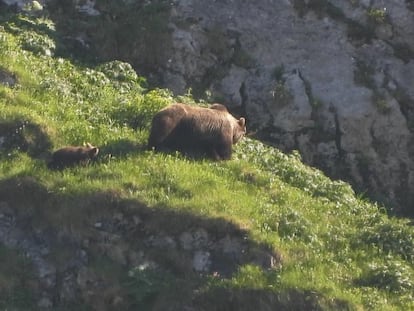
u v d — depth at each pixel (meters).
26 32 56.28
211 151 47.56
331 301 37.56
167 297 38.84
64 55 56.72
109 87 53.56
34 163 44.31
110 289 39.59
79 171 43.53
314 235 42.16
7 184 42.59
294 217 42.97
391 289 39.19
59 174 43.31
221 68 59.53
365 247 42.34
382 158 57.19
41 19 58.94
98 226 41.25
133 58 58.94
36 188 42.38
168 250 40.62
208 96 57.78
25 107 48.03
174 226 41.00
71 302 39.84
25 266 40.53
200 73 59.09
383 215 48.12
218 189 43.50
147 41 59.09
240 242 40.66
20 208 42.34
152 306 38.94
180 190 42.75
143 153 45.53
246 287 38.28
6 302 39.16
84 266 40.47
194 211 41.22
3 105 47.50
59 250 41.03
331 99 58.16
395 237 43.03
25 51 54.12
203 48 59.78
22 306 39.22
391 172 56.97
